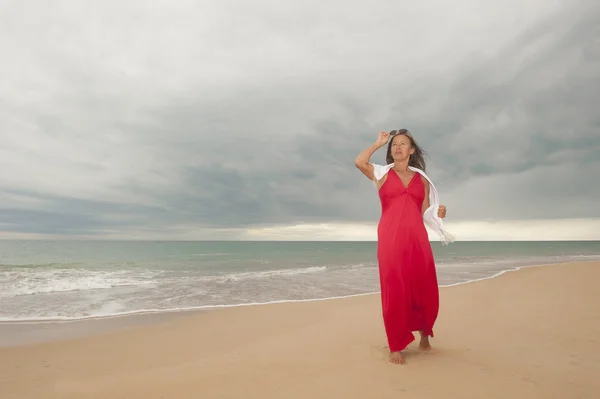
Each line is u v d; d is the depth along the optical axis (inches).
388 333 127.1
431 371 116.7
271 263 1008.2
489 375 112.4
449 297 323.6
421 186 133.3
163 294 425.7
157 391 113.7
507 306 264.5
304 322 263.7
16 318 293.1
